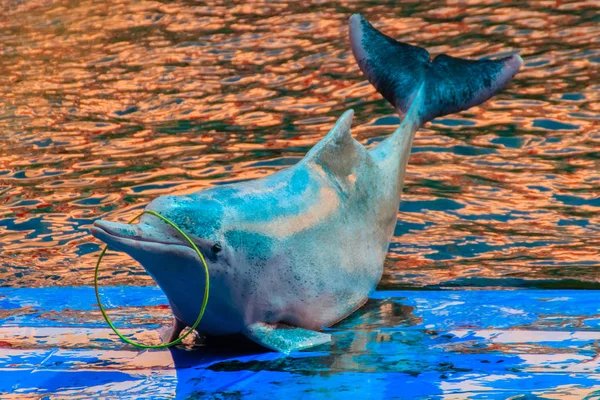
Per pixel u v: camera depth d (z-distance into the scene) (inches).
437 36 1854.1
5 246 1022.4
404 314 756.0
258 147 1332.4
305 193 729.0
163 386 604.7
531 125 1357.0
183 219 634.8
